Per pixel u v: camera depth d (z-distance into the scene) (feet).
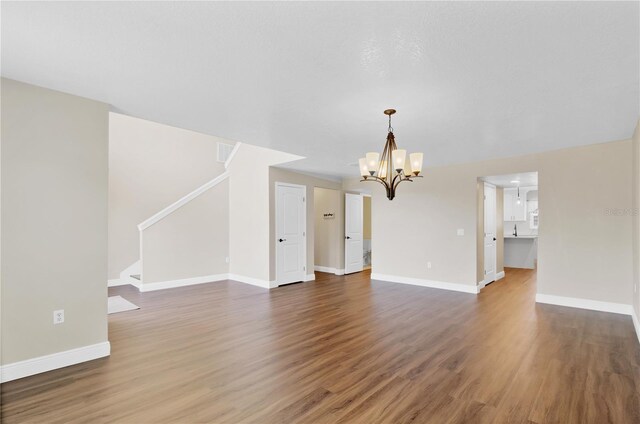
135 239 21.45
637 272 11.86
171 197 23.29
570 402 7.27
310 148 15.06
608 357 9.65
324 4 5.17
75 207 9.11
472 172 18.37
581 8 5.21
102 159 9.58
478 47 6.43
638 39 6.06
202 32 5.99
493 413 6.87
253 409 7.00
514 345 10.59
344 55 6.79
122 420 6.60
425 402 7.28
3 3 5.10
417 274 20.47
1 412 6.83
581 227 14.88
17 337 8.21
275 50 6.61
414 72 7.52
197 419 6.64
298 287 19.95
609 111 10.09
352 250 25.55
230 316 13.89
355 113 10.32
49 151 8.69
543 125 11.55
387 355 9.82
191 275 20.80
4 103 8.04
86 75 7.84
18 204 8.22
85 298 9.29
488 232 20.93
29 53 6.78
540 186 15.94
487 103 9.43
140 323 12.96
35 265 8.46
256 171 20.68
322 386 7.98
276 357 9.68
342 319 13.44
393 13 5.39
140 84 8.32
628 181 13.74
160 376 8.47
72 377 8.36
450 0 5.06
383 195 22.16
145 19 5.59
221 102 9.48
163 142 23.02
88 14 5.44
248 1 5.09
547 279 15.78
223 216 22.58
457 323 12.88
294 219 21.39
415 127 11.76
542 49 6.49
